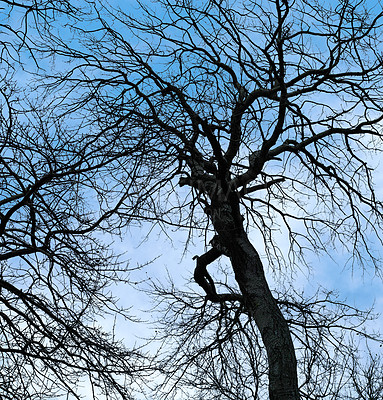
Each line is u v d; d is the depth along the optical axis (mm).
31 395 9219
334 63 11328
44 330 9719
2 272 9984
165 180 9461
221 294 12367
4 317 9531
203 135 9758
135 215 9031
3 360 9648
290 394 10133
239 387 12562
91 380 9523
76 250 9930
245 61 11336
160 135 9055
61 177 9305
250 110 10219
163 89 10047
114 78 10547
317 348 12758
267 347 10648
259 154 11328
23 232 9867
